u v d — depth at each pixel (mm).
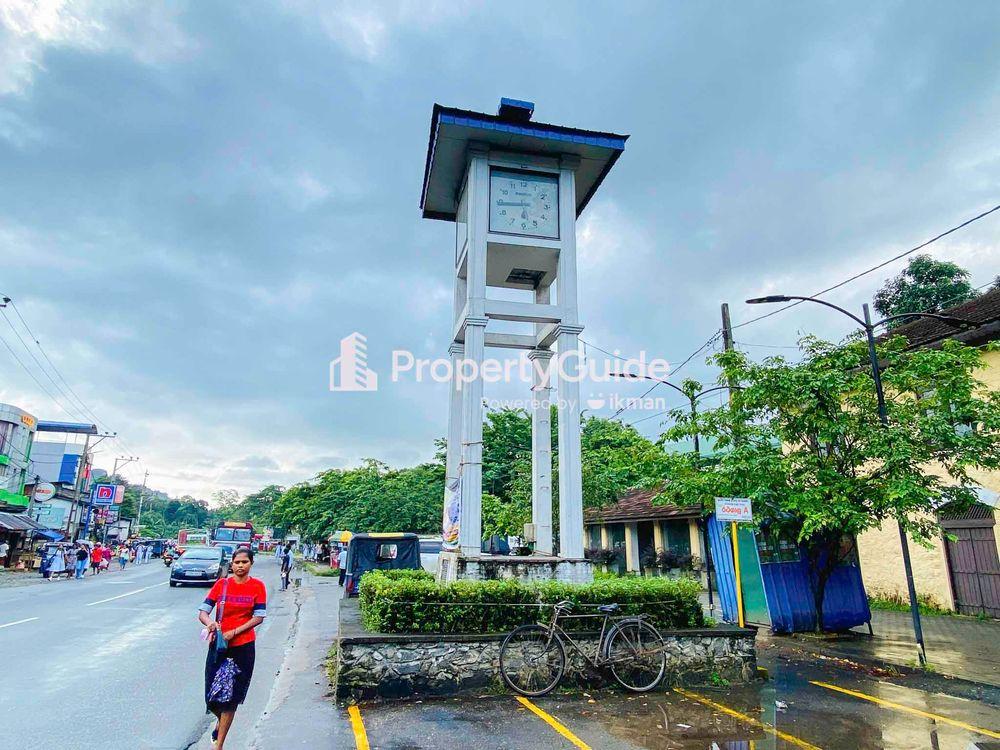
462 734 5809
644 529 24359
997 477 13594
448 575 9922
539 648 7441
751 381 11281
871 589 16625
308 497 50438
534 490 12258
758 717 6461
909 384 10750
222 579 5363
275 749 5387
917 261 24125
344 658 6867
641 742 5664
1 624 12672
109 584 24375
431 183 12898
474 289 10867
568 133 11586
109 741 5684
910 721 6332
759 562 11727
